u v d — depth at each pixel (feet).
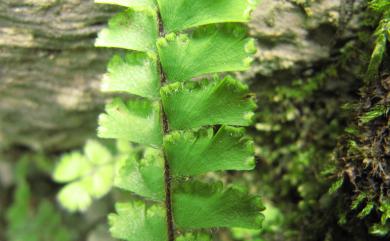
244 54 0.18
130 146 0.31
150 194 0.20
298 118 0.26
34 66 0.26
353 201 0.20
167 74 0.19
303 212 0.25
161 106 0.19
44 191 0.42
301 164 0.26
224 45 0.18
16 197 0.40
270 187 0.28
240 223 0.19
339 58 0.23
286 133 0.26
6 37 0.24
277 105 0.26
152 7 0.19
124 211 0.21
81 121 0.31
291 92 0.25
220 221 0.20
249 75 0.25
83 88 0.28
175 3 0.18
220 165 0.19
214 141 0.19
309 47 0.23
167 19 0.18
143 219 0.21
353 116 0.21
